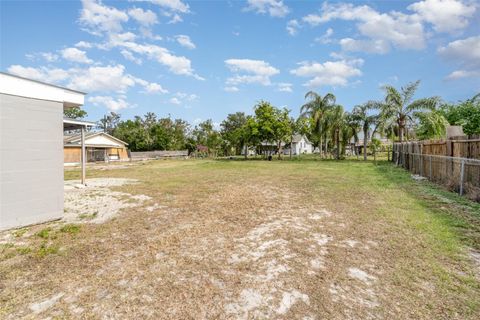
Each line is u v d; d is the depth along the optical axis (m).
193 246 3.71
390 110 19.23
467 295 2.38
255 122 28.98
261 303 2.33
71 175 14.07
